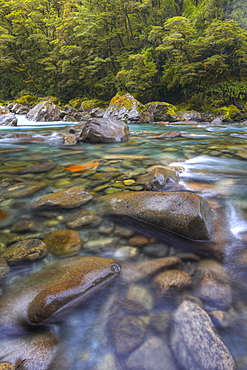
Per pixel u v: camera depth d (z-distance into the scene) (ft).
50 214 7.74
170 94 91.30
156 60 90.89
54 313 3.99
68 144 21.65
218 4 83.71
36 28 99.04
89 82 104.17
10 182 10.93
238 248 6.06
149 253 5.88
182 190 9.82
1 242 6.22
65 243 6.20
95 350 3.52
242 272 5.18
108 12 86.02
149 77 84.79
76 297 4.27
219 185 10.43
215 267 5.36
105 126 22.97
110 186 10.41
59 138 25.91
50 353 3.45
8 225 7.09
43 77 114.11
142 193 8.01
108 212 7.79
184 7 101.09
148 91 88.84
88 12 91.71
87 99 92.68
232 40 71.82
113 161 15.05
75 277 4.61
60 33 92.07
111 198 8.52
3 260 5.37
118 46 104.73
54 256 5.67
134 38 100.58
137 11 96.58
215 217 7.48
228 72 80.64
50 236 6.53
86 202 8.55
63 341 3.65
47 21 95.14
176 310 4.16
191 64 75.66
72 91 112.88
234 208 8.14
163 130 36.94
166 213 6.81
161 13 91.61
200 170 12.96
